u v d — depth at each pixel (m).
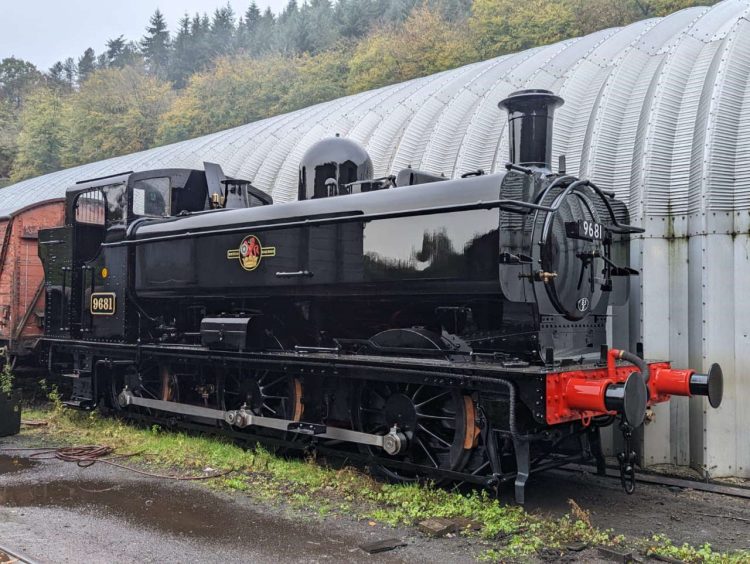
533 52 11.24
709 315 6.80
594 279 5.96
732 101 7.22
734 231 6.84
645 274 7.12
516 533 4.79
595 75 9.16
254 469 6.40
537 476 6.66
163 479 6.14
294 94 37.53
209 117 39.31
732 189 6.91
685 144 7.35
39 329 10.93
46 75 94.00
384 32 43.03
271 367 6.86
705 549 4.50
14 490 5.78
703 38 8.38
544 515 5.36
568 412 5.16
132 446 7.40
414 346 6.02
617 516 5.41
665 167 7.38
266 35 62.28
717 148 7.00
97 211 9.10
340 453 6.40
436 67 33.47
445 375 5.44
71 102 49.94
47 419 9.09
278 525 4.91
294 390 6.84
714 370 5.58
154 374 8.59
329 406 6.59
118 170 18.58
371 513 5.19
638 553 4.48
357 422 6.33
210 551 4.36
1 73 89.44
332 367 6.29
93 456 7.00
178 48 71.25
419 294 5.81
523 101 6.16
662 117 7.62
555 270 5.51
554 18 31.17
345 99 14.52
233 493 5.70
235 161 14.39
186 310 8.48
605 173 7.88
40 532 4.68
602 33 10.58
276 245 6.89
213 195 8.91
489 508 5.18
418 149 10.52
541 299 5.40
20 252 10.74
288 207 6.92
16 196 21.55
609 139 8.04
